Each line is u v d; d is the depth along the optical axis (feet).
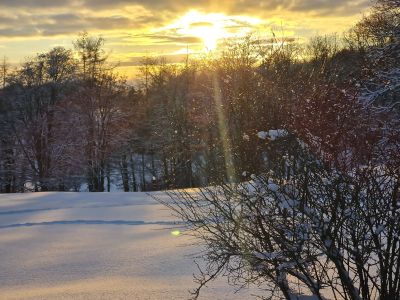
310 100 14.11
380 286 14.38
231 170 15.48
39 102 127.24
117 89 129.90
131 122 131.75
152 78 150.92
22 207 51.88
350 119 13.83
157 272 25.81
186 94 108.78
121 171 135.33
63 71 131.03
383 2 65.05
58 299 21.70
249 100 16.12
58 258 30.60
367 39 67.82
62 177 118.93
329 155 13.52
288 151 14.34
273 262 14.60
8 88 128.06
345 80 15.12
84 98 123.95
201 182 17.21
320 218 13.75
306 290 18.54
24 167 122.21
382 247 13.88
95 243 34.47
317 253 14.69
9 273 27.73
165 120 108.17
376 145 13.38
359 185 13.23
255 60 19.88
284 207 13.84
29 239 36.73
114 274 26.21
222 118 16.30
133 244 33.06
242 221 14.89
